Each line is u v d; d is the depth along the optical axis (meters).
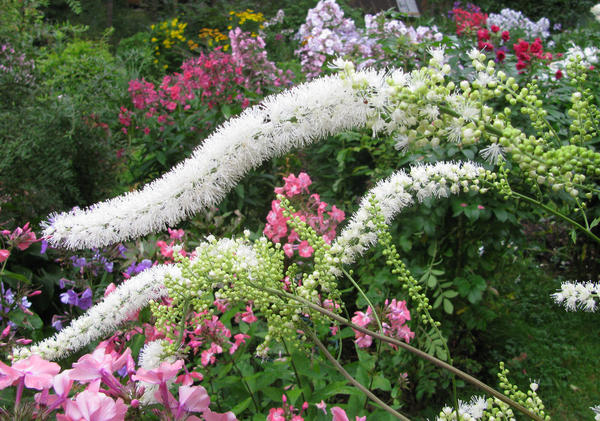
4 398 1.58
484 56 1.07
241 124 1.15
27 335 2.74
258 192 4.27
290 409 1.75
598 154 0.94
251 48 5.09
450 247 3.29
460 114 1.03
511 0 14.16
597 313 4.06
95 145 4.29
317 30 5.54
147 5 17.64
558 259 4.77
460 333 3.41
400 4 15.20
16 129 3.79
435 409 3.05
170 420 1.16
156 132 4.69
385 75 1.08
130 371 1.29
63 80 5.12
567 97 3.73
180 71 11.52
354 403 1.77
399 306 2.10
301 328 1.25
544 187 3.17
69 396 1.37
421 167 1.41
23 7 4.59
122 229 1.20
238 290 1.21
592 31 8.19
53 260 3.45
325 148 4.27
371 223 1.31
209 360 1.90
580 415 3.15
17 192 3.69
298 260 2.71
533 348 3.72
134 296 1.39
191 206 1.19
